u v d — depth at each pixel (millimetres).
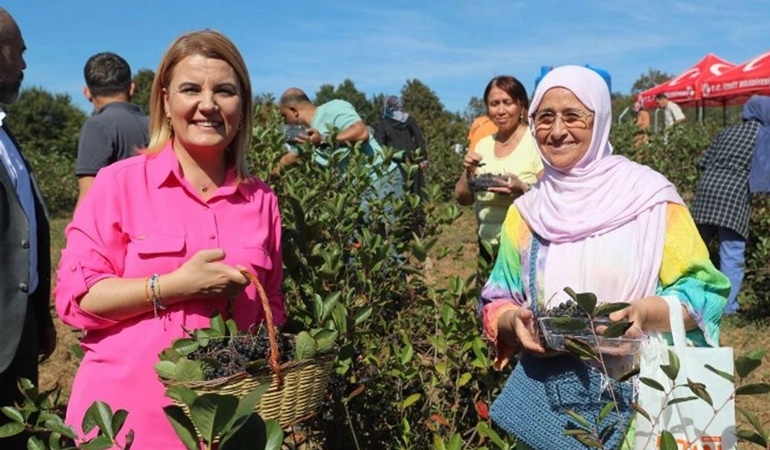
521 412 2309
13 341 2746
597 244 2250
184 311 2283
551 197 2363
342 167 4789
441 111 42969
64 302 2250
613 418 2166
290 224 3680
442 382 3141
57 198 18750
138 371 2238
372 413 3281
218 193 2396
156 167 2361
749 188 6699
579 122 2277
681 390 2062
